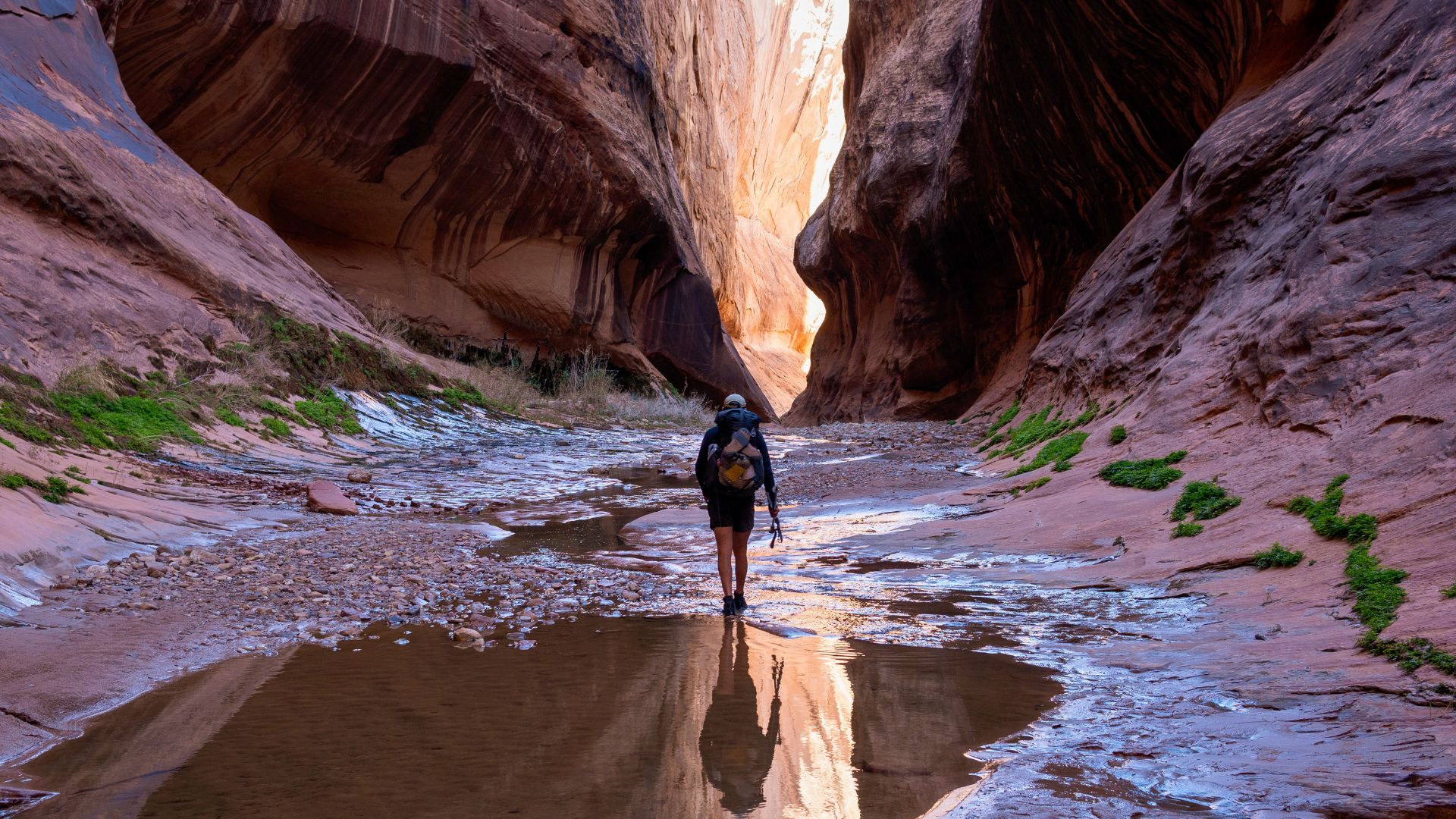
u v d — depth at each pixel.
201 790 2.30
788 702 3.16
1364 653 3.20
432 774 2.44
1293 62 11.21
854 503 9.44
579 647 4.00
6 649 3.50
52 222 10.16
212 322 11.80
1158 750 2.57
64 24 12.43
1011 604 4.80
